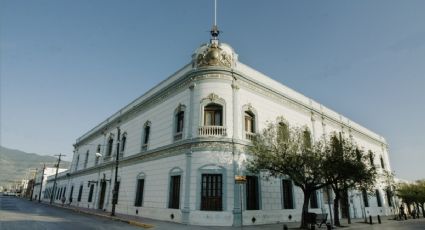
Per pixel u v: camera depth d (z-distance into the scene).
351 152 19.58
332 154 18.44
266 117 23.55
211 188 18.84
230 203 18.34
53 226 16.41
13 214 23.52
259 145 17.92
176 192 20.64
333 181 18.41
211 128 19.81
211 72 21.06
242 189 19.33
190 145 19.95
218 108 20.77
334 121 33.09
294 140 18.33
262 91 23.84
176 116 23.00
